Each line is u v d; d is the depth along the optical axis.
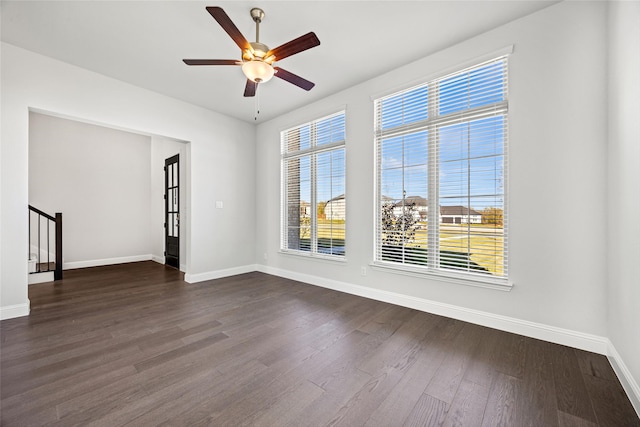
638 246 1.53
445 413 1.48
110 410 1.48
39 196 5.10
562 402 1.56
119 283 4.17
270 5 2.20
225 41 2.68
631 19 1.62
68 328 2.53
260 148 5.00
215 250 4.48
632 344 1.59
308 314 2.89
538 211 2.29
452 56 2.74
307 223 4.25
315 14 2.30
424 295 2.97
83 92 3.14
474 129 2.66
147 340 2.30
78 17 2.33
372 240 3.39
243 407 1.51
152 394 1.61
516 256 2.40
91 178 5.63
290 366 1.92
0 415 1.43
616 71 1.83
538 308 2.30
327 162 3.95
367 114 3.41
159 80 3.42
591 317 2.08
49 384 1.70
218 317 2.81
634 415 1.46
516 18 2.37
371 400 1.58
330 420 1.42
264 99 3.98
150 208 6.41
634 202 1.58
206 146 4.34
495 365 1.93
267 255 4.88
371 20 2.38
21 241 2.78
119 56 2.92
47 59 2.91
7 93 2.68
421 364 1.95
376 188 3.39
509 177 2.42
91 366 1.90
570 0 2.14
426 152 2.96
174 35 2.58
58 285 4.06
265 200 4.91
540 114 2.27
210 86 3.58
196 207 4.25
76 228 5.45
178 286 4.00
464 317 2.69
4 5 2.17
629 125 1.64
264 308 3.07
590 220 2.08
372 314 2.88
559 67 2.19
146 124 3.65
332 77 3.34
